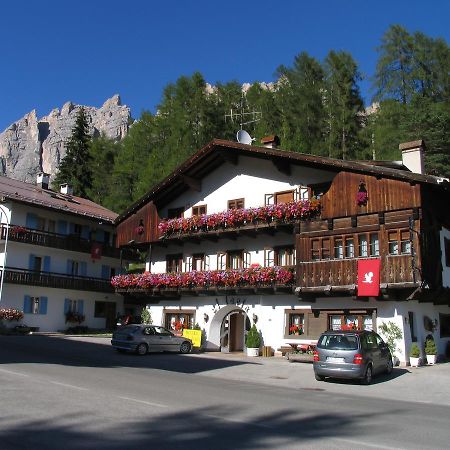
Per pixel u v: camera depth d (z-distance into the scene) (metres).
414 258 22.05
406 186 22.84
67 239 40.66
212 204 30.78
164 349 25.66
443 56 49.56
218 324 29.88
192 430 8.31
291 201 26.33
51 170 198.62
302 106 53.75
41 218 39.75
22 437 7.50
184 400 11.31
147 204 32.59
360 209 24.05
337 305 24.84
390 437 8.44
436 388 16.53
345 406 11.82
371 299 23.67
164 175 51.56
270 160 28.00
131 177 60.41
